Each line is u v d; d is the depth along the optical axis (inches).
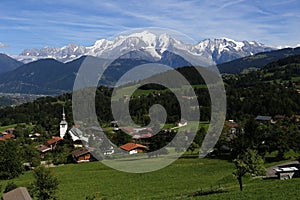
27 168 3405.5
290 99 5472.4
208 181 2169.0
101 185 2251.5
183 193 1838.1
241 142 2955.2
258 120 4638.3
